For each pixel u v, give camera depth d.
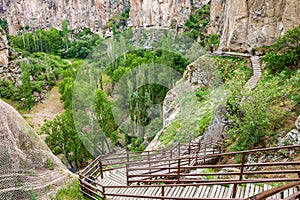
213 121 10.05
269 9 18.03
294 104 9.20
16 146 4.25
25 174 4.24
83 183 5.46
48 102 29.30
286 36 13.20
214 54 17.77
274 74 13.03
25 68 28.17
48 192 4.54
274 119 8.76
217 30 28.38
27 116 25.88
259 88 9.47
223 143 10.04
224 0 26.69
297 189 4.14
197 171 7.17
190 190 5.17
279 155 7.83
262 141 8.66
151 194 5.45
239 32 19.81
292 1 16.55
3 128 4.08
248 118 8.71
